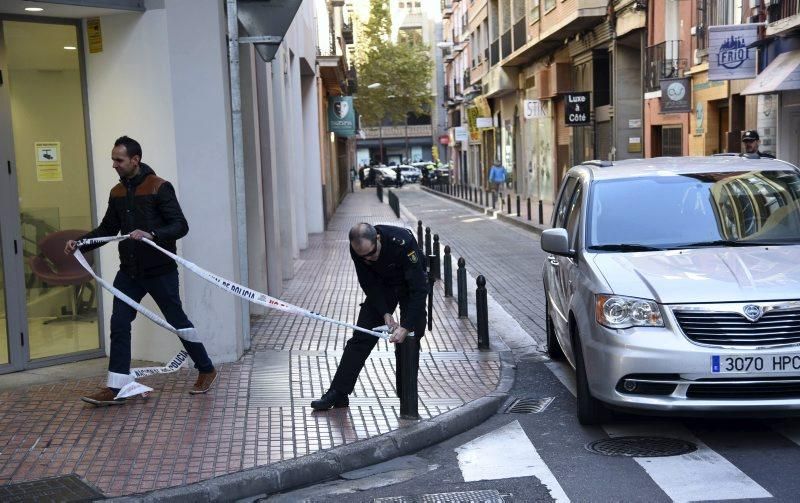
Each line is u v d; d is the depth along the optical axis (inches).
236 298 347.6
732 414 234.7
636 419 274.5
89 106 343.0
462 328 434.6
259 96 506.6
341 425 268.8
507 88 1760.6
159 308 315.6
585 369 259.6
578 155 1301.7
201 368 301.1
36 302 332.5
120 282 286.8
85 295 344.2
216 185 334.6
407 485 230.7
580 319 264.1
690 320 238.8
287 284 599.5
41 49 331.3
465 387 320.8
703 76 842.8
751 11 733.9
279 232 597.0
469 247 895.7
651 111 984.9
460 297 462.3
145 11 325.4
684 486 213.9
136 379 321.1
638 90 1067.3
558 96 1396.4
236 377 324.8
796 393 235.5
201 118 330.3
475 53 2310.5
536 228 1018.7
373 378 328.8
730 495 205.9
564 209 341.1
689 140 887.7
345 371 285.0
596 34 1133.1
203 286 337.4
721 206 290.0
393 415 279.3
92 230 318.3
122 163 280.2
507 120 1941.4
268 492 228.4
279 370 335.3
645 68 987.3
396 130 4069.9
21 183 326.6
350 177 2674.7
